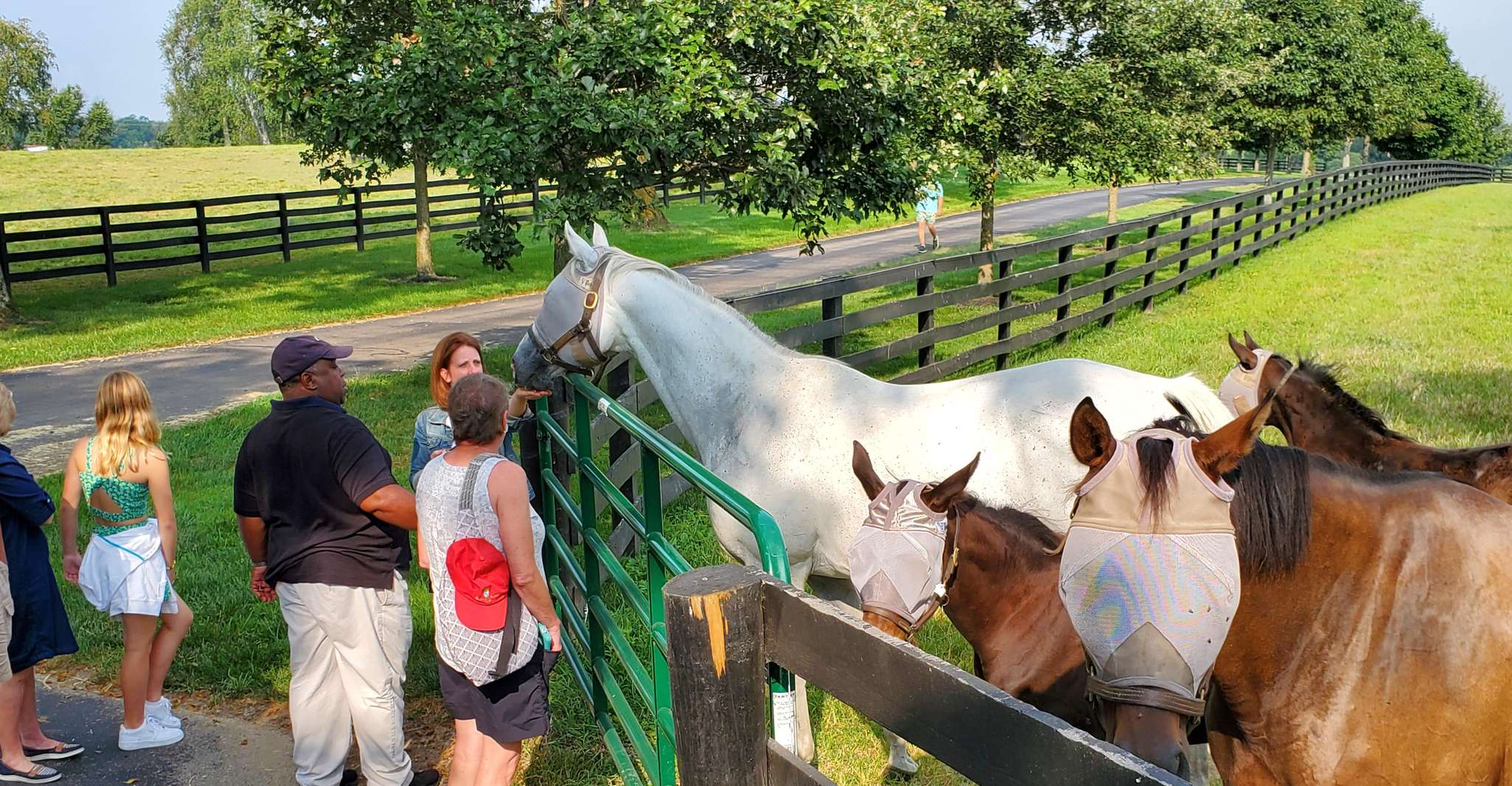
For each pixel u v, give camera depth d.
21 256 17.64
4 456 3.78
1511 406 7.88
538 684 3.36
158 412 9.97
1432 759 2.32
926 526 2.63
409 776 3.85
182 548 6.32
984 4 13.17
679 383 4.25
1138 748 1.91
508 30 7.75
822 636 1.72
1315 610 2.36
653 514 2.85
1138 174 14.24
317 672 3.71
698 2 7.95
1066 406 3.69
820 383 4.00
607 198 8.06
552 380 4.75
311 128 8.36
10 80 58.12
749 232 25.12
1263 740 2.48
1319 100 31.16
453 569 3.17
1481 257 18.20
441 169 7.81
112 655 5.14
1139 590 2.00
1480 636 2.27
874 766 3.97
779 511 3.90
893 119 8.74
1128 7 13.49
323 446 3.53
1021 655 3.01
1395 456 3.43
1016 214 30.33
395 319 15.24
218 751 4.27
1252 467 2.32
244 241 25.03
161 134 92.94
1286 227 20.88
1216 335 11.39
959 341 11.30
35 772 4.00
